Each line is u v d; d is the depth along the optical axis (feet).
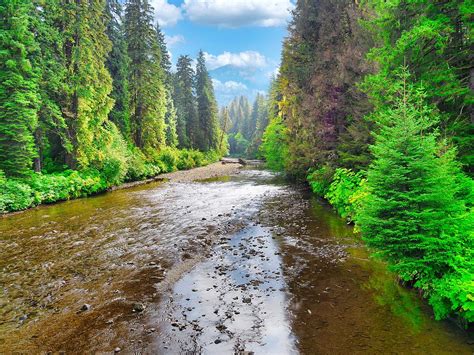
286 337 18.51
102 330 19.81
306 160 65.31
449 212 19.49
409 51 28.14
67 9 75.46
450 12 27.61
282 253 32.40
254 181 94.79
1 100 60.23
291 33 76.07
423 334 17.87
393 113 20.74
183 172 131.13
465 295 16.29
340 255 30.99
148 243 36.58
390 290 23.25
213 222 45.47
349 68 45.78
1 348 18.29
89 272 28.89
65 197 65.16
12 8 61.98
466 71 28.25
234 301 23.04
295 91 71.36
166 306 22.61
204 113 209.87
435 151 19.97
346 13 52.85
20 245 36.45
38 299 24.13
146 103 121.70
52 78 70.03
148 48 120.06
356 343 17.56
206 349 17.65
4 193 55.01
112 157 85.15
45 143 72.74
